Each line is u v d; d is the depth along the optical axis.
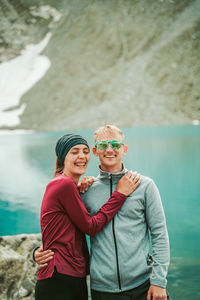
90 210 2.01
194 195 8.21
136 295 1.84
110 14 69.88
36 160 14.46
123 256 1.85
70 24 75.06
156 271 1.84
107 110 47.12
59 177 1.89
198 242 5.23
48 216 1.83
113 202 1.90
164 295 1.80
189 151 15.20
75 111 52.09
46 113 54.16
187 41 54.56
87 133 31.72
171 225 6.21
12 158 15.28
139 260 1.85
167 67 51.56
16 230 5.95
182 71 50.41
